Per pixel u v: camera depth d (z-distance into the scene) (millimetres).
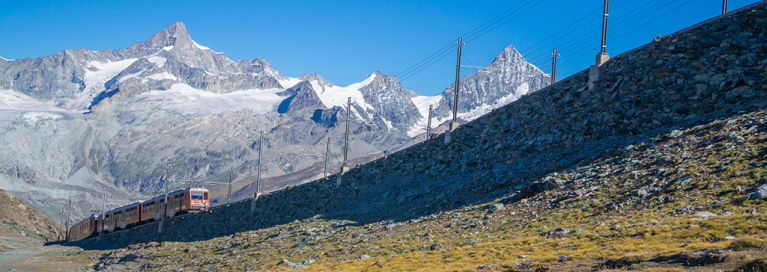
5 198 199375
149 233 110062
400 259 35469
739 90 48406
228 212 96875
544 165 55250
